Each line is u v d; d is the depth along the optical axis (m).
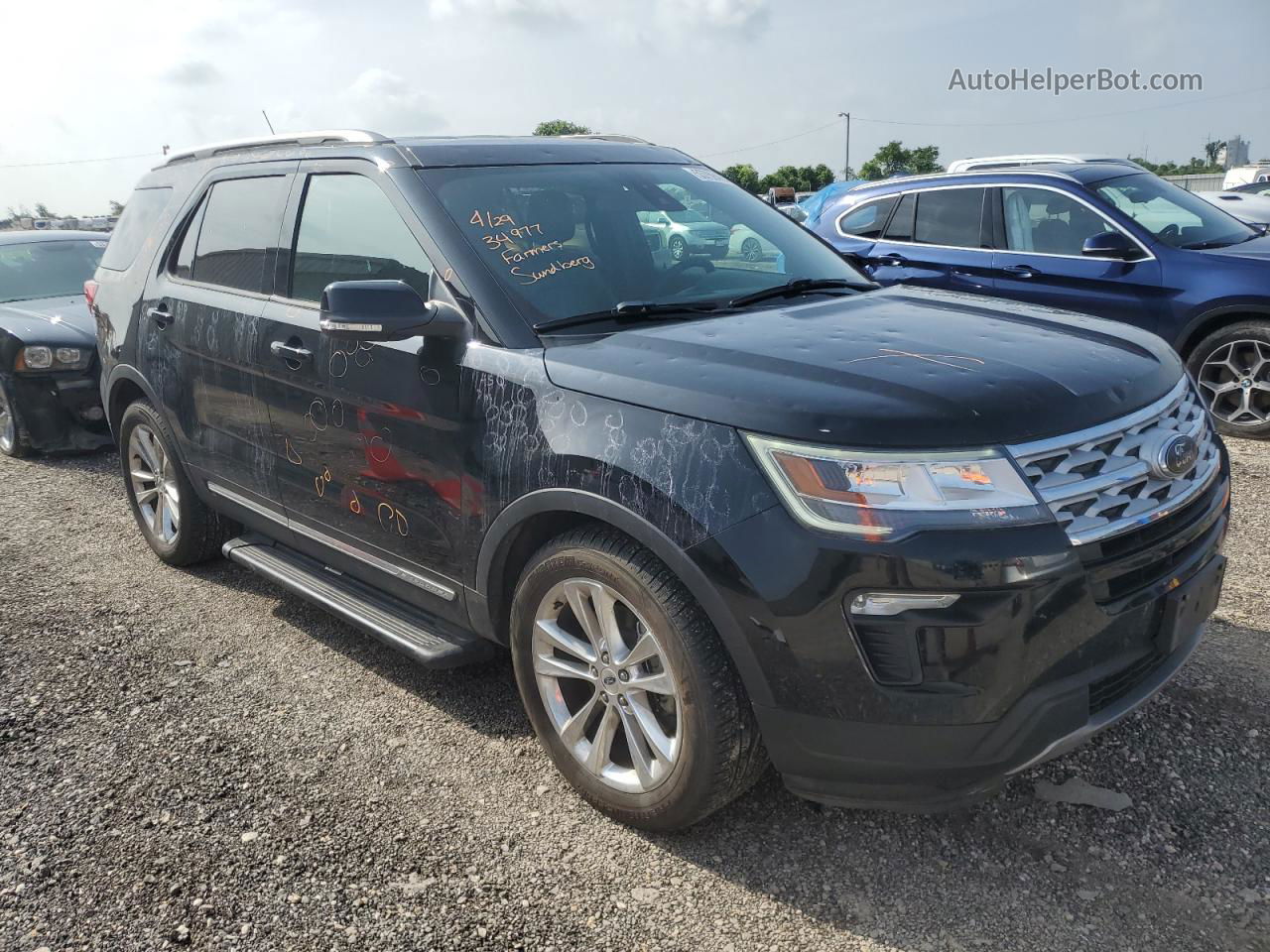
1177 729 3.10
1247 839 2.61
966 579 2.14
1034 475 2.24
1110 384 2.50
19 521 5.79
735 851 2.66
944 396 2.31
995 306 3.23
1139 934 2.31
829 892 2.50
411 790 2.98
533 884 2.56
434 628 3.26
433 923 2.43
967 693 2.19
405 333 2.87
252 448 3.89
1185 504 2.53
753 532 2.27
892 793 2.33
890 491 2.19
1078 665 2.28
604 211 3.45
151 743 3.29
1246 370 6.49
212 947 2.37
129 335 4.63
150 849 2.73
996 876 2.53
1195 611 2.58
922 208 7.85
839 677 2.24
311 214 3.65
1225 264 6.45
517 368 2.80
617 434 2.52
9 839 2.80
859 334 2.78
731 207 3.87
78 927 2.45
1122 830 2.67
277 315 3.65
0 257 8.48
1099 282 6.92
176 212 4.49
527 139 3.77
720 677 2.42
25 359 7.03
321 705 3.51
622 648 2.68
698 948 2.33
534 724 2.97
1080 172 7.31
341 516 3.49
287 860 2.67
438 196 3.23
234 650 3.98
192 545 4.70
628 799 2.71
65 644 4.06
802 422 2.28
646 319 3.01
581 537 2.66
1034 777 2.91
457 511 2.97
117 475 6.84
